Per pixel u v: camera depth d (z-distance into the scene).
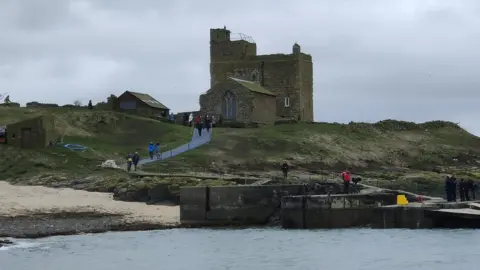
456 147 106.38
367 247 46.28
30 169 74.44
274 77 118.38
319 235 51.00
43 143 80.69
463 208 52.12
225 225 56.03
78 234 50.97
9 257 42.62
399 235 50.31
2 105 105.88
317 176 77.94
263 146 89.69
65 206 59.66
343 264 41.44
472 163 101.38
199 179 65.94
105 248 46.03
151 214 58.06
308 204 53.62
